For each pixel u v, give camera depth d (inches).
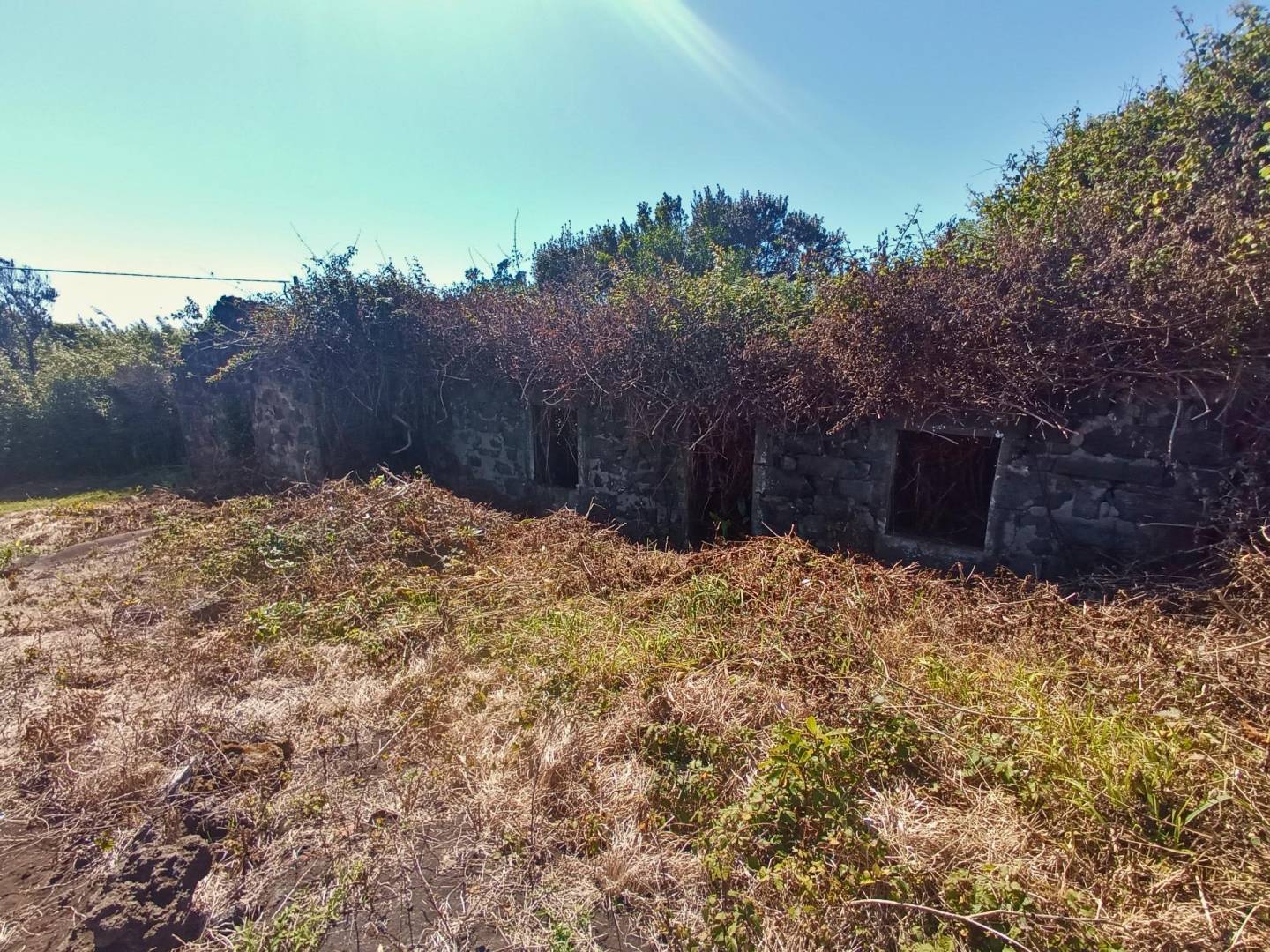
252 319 385.1
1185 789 91.0
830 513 227.0
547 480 325.1
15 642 181.2
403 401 378.3
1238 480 157.8
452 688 142.9
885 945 77.0
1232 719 108.3
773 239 845.2
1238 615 133.7
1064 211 198.8
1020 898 77.2
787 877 84.5
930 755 106.4
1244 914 73.9
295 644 167.0
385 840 101.1
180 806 108.0
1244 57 223.0
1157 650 127.1
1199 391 157.5
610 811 102.8
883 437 212.2
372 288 369.7
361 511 245.0
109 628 185.5
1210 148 197.5
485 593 194.5
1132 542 173.5
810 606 163.5
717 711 122.1
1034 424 182.9
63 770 121.6
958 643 146.3
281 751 123.5
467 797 109.0
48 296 901.8
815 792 93.8
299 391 366.3
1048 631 145.0
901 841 89.8
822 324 219.0
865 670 136.5
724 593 176.4
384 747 124.8
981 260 200.1
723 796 103.2
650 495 276.1
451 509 260.1
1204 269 154.6
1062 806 92.7
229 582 207.6
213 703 141.8
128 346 591.8
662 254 565.0
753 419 239.3
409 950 83.2
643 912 86.8
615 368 270.2
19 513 368.5
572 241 735.7
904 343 193.3
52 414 498.3
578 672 141.7
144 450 544.1
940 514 223.0
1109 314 165.9
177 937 86.1
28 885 97.1
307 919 87.5
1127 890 79.8
